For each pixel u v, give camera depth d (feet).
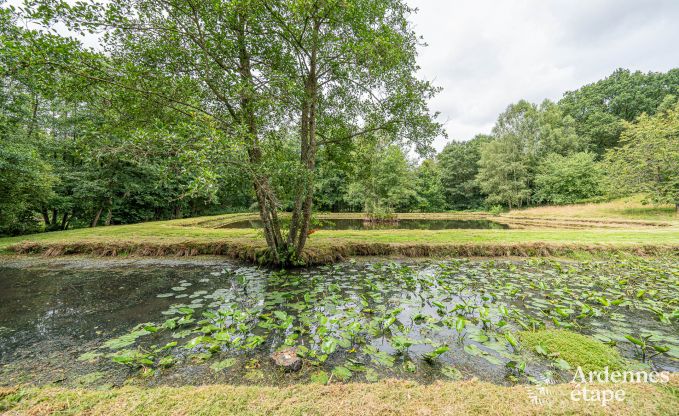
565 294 15.19
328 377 7.64
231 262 23.34
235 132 14.82
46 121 43.70
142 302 14.35
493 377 7.79
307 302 13.96
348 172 26.48
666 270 19.97
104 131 15.71
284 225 23.09
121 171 49.03
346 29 17.79
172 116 16.88
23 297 15.16
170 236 29.84
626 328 10.98
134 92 15.12
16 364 8.71
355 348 9.40
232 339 9.98
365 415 5.18
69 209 48.14
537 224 59.06
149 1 14.44
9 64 12.06
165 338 10.34
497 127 103.35
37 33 11.86
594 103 116.67
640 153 61.67
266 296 15.12
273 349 9.43
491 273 19.89
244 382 7.55
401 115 20.81
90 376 7.96
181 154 12.00
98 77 14.01
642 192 62.90
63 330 11.21
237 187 18.72
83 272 20.43
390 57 17.08
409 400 5.68
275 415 5.22
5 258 24.30
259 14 16.42
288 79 16.16
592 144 104.78
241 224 57.62
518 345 9.43
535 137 101.65
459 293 15.39
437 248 26.50
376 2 17.22
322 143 22.40
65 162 47.83
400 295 15.26
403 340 9.12
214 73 16.28
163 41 15.81
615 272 20.04
